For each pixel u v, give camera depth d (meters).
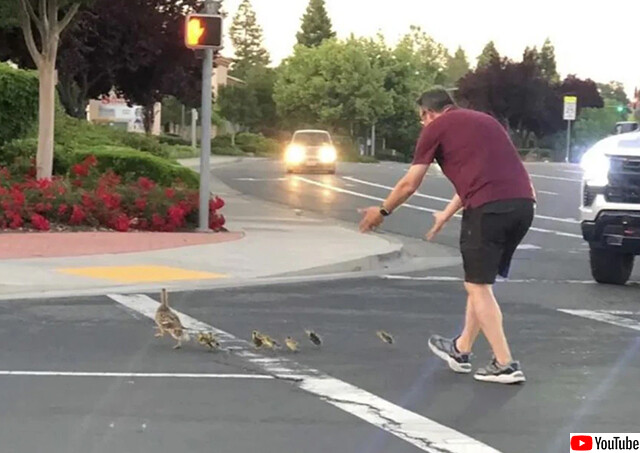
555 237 21.14
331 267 14.67
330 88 78.19
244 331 9.94
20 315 10.59
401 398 7.39
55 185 18.23
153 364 8.41
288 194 31.06
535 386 7.82
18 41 25.73
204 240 17.08
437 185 36.16
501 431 6.57
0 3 18.27
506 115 80.62
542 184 38.91
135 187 18.89
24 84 23.08
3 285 12.25
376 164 59.34
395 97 81.75
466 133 7.64
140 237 17.16
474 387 7.75
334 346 9.26
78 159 21.70
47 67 19.02
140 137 30.45
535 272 15.16
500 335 7.84
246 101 86.94
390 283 13.59
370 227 7.78
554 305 11.94
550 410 7.12
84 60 30.33
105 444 6.18
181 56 32.03
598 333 10.14
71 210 17.86
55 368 8.20
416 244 19.12
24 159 21.97
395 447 6.18
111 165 21.42
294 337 9.66
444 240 20.00
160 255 15.20
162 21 31.27
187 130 75.62
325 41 83.56
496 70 80.81
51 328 9.89
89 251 15.37
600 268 13.79
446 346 8.24
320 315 10.93
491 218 7.59
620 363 8.71
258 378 7.97
